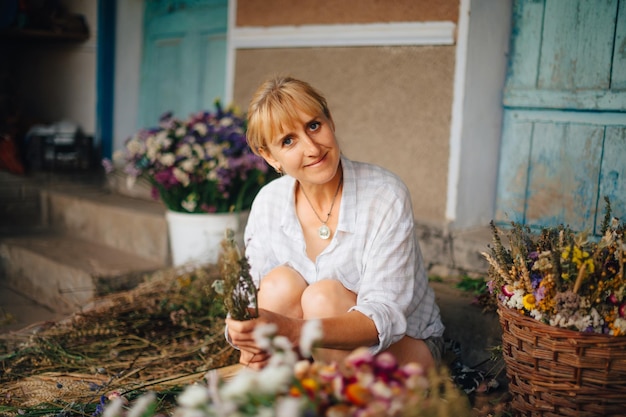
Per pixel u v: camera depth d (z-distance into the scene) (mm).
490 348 2582
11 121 6109
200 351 3209
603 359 1921
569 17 3424
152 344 3297
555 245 2137
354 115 4020
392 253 2301
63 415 2404
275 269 2439
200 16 5473
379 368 1514
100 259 4582
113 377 2865
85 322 3486
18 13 5867
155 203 5238
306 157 2197
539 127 3594
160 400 2496
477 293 3156
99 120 6117
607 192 3377
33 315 4273
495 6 3566
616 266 2027
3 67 6449
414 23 3668
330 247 2387
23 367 3094
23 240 5160
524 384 2109
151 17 5914
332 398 1482
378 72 3881
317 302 2262
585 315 1938
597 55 3350
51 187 5773
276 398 1441
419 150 3730
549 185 3578
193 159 3953
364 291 2295
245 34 4594
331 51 4109
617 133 3324
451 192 3607
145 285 3863
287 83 2215
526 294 2055
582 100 3393
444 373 1736
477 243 3461
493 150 3730
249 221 2621
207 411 1461
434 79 3629
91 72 6145
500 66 3668
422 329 2477
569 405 2000
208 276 3824
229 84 4766
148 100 6008
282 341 1568
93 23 6062
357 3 3936
